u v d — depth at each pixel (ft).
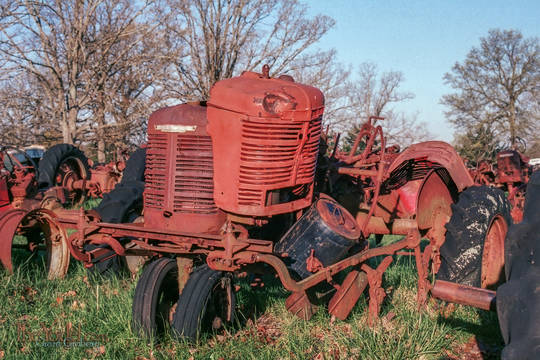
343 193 18.35
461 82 173.68
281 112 12.92
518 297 6.45
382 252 15.11
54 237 19.03
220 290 13.83
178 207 13.58
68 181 39.29
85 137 81.10
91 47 77.77
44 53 76.64
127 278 18.31
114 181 45.19
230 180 13.01
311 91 13.87
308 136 13.60
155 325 13.05
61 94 75.87
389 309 15.70
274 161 12.96
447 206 17.62
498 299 6.75
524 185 36.37
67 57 75.77
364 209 18.71
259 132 12.75
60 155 37.65
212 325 13.52
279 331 14.30
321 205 14.46
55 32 75.72
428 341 12.73
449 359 12.41
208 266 13.60
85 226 14.26
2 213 18.48
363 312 15.38
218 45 96.63
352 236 14.16
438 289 8.78
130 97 85.25
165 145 13.79
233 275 14.28
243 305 15.89
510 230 7.34
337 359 12.47
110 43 79.97
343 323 14.79
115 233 14.11
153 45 81.66
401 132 146.00
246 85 13.33
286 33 102.68
